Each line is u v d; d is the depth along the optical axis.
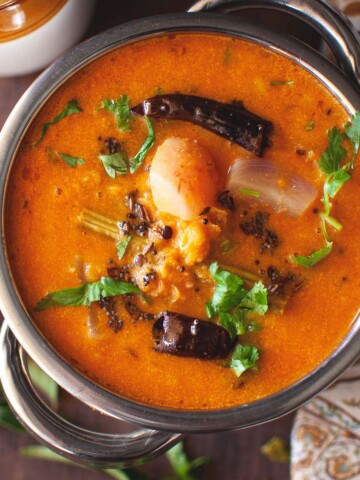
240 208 0.32
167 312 0.32
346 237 0.32
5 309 0.32
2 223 0.32
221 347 0.31
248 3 0.33
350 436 0.39
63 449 0.34
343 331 0.32
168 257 0.31
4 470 0.42
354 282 0.32
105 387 0.32
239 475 0.41
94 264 0.32
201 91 0.32
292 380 0.32
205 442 0.41
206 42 0.32
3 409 0.41
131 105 0.32
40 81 0.32
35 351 0.32
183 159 0.31
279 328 0.32
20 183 0.32
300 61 0.32
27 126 0.32
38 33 0.37
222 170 0.32
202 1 0.33
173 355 0.32
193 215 0.31
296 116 0.32
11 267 0.32
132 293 0.32
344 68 0.33
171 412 0.32
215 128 0.31
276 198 0.32
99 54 0.32
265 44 0.32
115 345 0.32
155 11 0.40
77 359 0.32
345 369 0.32
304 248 0.32
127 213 0.32
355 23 0.38
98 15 0.40
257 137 0.31
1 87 0.41
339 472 0.39
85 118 0.32
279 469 0.41
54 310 0.32
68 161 0.32
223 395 0.32
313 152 0.32
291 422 0.41
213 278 0.31
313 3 0.33
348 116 0.32
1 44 0.37
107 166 0.32
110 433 0.39
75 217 0.32
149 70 0.32
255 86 0.32
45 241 0.32
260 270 0.32
